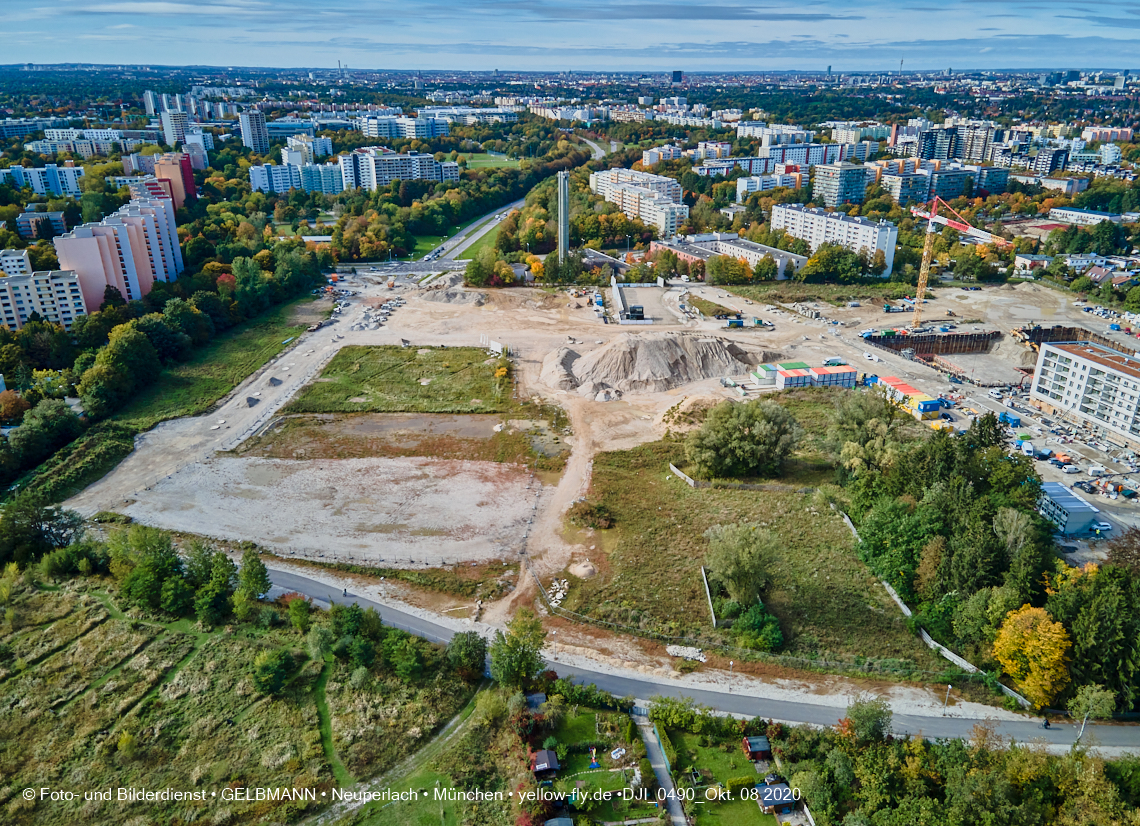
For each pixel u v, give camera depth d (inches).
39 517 5748.0
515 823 3609.7
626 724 4205.2
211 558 5418.3
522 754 4003.4
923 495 5885.8
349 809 3686.0
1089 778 3538.4
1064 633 4315.9
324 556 5885.8
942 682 4633.4
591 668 4731.8
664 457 7544.3
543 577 5669.3
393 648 4596.5
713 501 6717.5
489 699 4244.6
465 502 6722.4
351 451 7701.8
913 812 3533.5
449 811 3683.6
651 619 5177.2
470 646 4542.3
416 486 7003.0
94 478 7071.9
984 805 3481.8
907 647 4921.3
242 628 4948.3
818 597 5383.9
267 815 3627.0
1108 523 6397.6
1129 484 7116.1
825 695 4512.8
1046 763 3698.3
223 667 4584.2
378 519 6432.1
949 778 3644.2
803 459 7490.2
